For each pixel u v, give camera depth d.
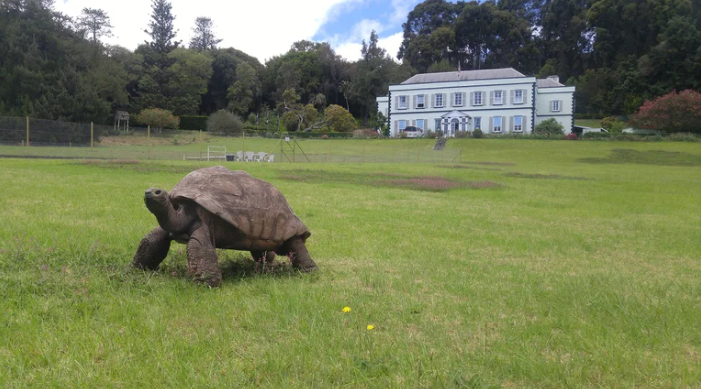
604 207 16.62
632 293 6.07
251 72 88.38
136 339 3.99
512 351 4.09
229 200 5.96
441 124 72.38
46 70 52.44
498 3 127.06
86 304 4.73
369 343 4.05
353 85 96.00
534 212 14.88
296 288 5.66
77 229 8.41
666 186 24.55
